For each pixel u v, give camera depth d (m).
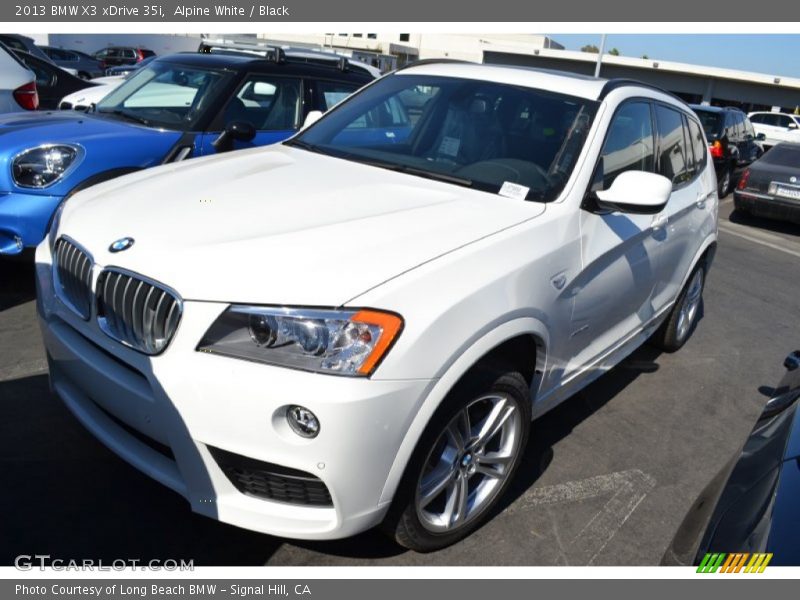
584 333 3.22
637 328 4.02
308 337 2.14
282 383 2.11
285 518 2.27
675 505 3.24
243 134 5.16
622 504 3.18
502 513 3.00
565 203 3.03
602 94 3.52
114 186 3.14
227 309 2.20
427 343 2.23
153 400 2.28
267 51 6.26
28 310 4.52
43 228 4.45
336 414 2.10
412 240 2.51
